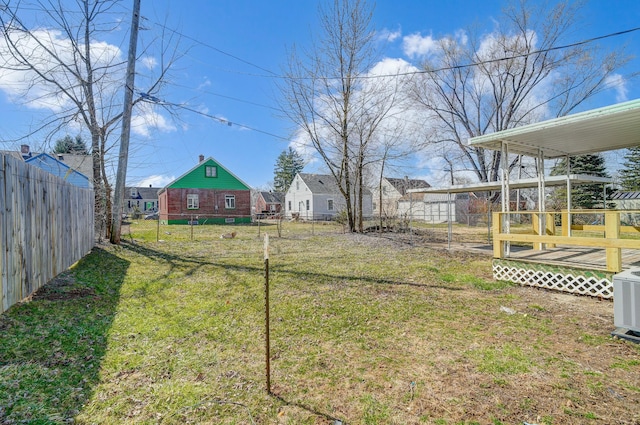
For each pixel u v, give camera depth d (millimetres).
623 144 7570
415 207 28516
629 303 3494
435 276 6617
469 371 2824
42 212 4738
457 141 21297
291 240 12805
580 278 5340
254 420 2145
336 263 7945
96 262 7152
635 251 7691
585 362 2992
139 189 45469
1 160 3496
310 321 4051
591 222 19922
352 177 17906
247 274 6637
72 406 2211
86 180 17328
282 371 2809
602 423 2131
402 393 2488
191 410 2229
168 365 2846
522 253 7336
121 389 2443
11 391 2320
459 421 2156
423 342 3449
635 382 2641
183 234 15188
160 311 4297
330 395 2457
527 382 2645
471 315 4301
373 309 4535
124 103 9367
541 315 4309
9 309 3961
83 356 2930
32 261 4332
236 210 25469
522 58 18203
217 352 3146
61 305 4273
